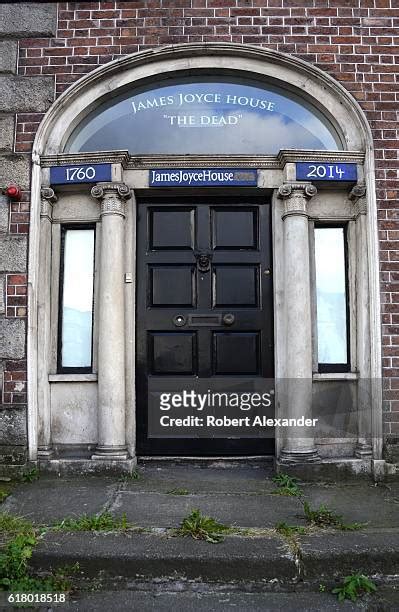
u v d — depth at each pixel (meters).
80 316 5.51
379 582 3.39
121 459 5.09
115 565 3.37
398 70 5.54
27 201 5.38
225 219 5.68
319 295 5.52
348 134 5.50
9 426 5.16
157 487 4.76
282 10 5.61
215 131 5.68
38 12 5.61
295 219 5.29
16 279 5.30
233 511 4.14
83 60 5.57
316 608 3.18
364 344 5.27
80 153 5.35
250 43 5.56
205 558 3.37
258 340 5.59
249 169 5.43
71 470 5.09
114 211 5.28
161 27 5.59
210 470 5.33
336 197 5.53
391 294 5.26
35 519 3.97
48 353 5.36
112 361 5.16
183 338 5.58
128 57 5.50
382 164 5.40
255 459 5.48
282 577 3.37
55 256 5.50
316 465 5.05
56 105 5.47
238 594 3.32
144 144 5.66
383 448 5.14
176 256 5.62
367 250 5.31
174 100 5.73
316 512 4.04
